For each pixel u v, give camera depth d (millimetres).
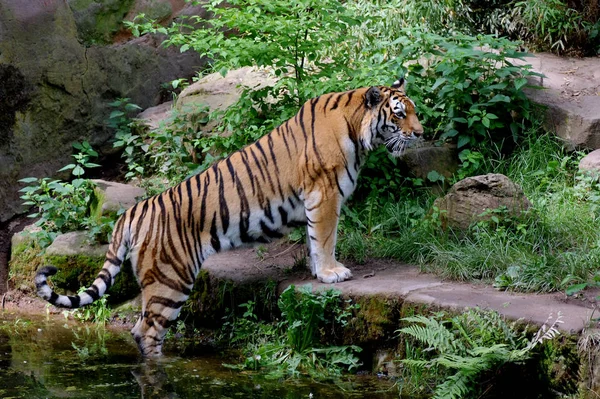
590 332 8273
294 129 10734
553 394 8414
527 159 13297
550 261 10289
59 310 12461
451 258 10719
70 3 14969
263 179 10594
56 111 14680
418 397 8938
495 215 11453
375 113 10602
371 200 12680
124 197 12883
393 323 9734
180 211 10328
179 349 10734
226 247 10609
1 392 8773
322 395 8961
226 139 13469
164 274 10250
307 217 10656
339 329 10117
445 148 13430
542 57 16109
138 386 9094
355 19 13273
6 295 12945
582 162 12891
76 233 12680
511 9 16516
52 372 9539
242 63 13031
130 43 15891
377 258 11633
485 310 9023
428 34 13625
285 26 12648
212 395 8859
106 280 10211
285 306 10172
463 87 13547
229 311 11117
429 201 12695
